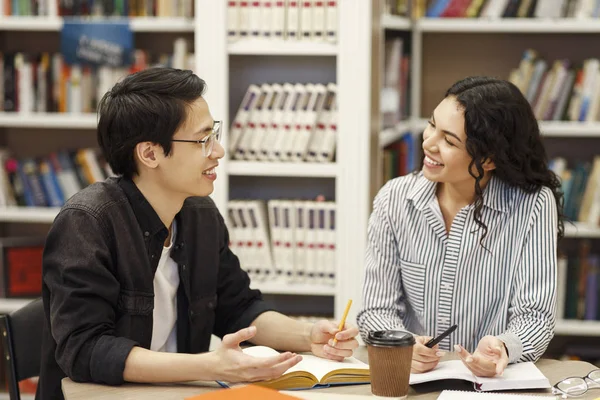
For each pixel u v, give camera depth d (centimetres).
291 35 378
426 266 258
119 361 211
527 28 459
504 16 465
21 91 475
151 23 450
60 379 235
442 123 242
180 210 245
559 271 474
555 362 234
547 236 246
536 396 198
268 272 391
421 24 470
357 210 377
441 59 507
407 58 475
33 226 521
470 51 504
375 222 267
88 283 219
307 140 382
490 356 213
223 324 263
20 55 476
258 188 400
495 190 251
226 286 261
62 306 219
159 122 221
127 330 229
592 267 473
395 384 197
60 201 486
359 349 247
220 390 193
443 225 255
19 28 461
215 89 383
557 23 456
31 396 482
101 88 469
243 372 203
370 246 268
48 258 225
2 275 482
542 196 250
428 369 214
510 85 245
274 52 379
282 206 386
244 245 391
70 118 469
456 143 241
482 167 239
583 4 458
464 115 239
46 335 234
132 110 221
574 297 475
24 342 249
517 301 245
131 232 230
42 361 236
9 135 513
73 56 448
